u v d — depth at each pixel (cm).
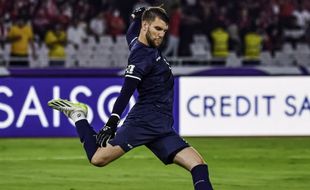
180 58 5406
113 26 5553
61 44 5419
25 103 3612
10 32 5284
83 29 5528
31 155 3189
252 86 3628
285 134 3662
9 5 5406
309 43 5888
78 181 2514
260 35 5809
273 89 3631
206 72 5006
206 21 5700
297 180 2566
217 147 3431
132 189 2358
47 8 5494
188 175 2661
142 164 2945
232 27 5700
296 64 5800
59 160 3053
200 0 5788
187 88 3612
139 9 1881
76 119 1811
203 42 5644
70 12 5556
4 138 3638
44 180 2536
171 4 5519
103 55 5519
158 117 1745
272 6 5912
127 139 1741
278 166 2911
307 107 3653
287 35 5875
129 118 1759
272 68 5150
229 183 2488
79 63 5462
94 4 5650
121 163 2977
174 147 1745
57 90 3609
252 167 2886
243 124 3647
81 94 3603
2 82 3591
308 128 3662
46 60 5388
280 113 3647
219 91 3622
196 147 3428
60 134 3653
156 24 1695
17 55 5288
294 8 5966
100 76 3603
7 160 3045
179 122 3625
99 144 1677
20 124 3622
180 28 5612
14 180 2533
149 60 1706
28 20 5434
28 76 3603
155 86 1736
